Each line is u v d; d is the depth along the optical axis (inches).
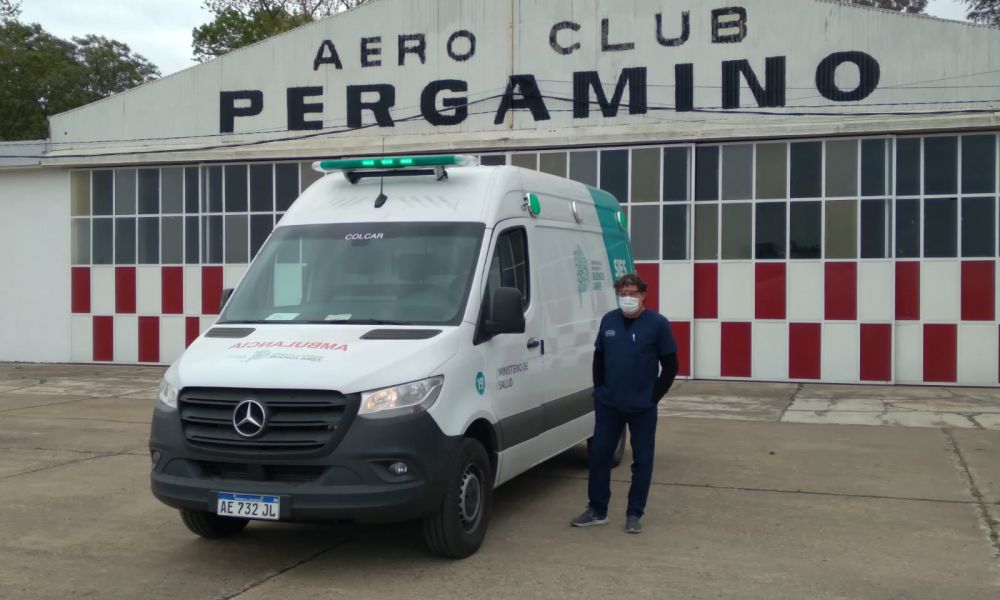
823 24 653.9
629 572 243.6
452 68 724.7
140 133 786.2
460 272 271.3
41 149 804.0
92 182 794.8
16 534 280.8
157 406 249.1
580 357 343.3
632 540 273.7
